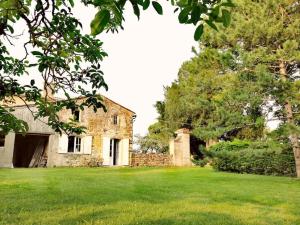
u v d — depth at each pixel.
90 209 5.31
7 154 18.62
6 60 3.35
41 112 3.24
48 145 20.36
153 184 9.34
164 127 27.97
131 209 5.41
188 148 23.47
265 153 13.62
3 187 7.89
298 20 11.13
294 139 11.43
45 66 2.92
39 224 4.25
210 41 12.36
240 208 5.81
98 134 22.36
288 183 9.99
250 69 10.88
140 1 1.56
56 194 6.80
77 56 3.28
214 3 1.76
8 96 3.22
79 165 21.19
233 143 16.56
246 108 11.33
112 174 13.24
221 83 12.32
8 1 2.44
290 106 11.26
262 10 11.31
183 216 4.99
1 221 4.34
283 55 10.88
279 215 5.24
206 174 13.83
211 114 22.03
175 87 25.81
